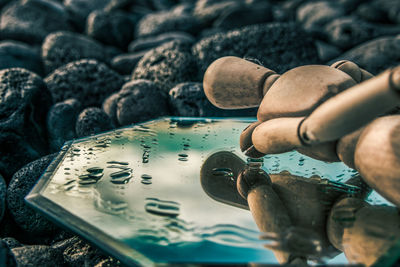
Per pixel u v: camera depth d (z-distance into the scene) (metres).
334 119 0.31
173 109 0.57
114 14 1.00
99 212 0.34
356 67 0.37
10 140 0.50
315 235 0.32
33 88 0.52
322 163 0.40
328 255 0.32
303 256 0.31
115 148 0.42
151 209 0.34
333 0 1.32
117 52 0.93
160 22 1.03
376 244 0.31
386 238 0.31
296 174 0.39
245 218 0.34
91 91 0.63
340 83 0.35
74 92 0.62
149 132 0.46
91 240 0.32
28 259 0.36
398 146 0.32
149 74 0.65
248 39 0.66
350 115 0.31
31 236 0.43
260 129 0.36
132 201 0.35
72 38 0.81
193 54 0.68
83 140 0.44
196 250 0.31
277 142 0.35
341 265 0.30
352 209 0.34
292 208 0.35
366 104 0.31
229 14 1.01
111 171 0.38
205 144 0.43
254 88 0.37
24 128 0.51
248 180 0.38
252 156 0.39
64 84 0.62
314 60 0.67
